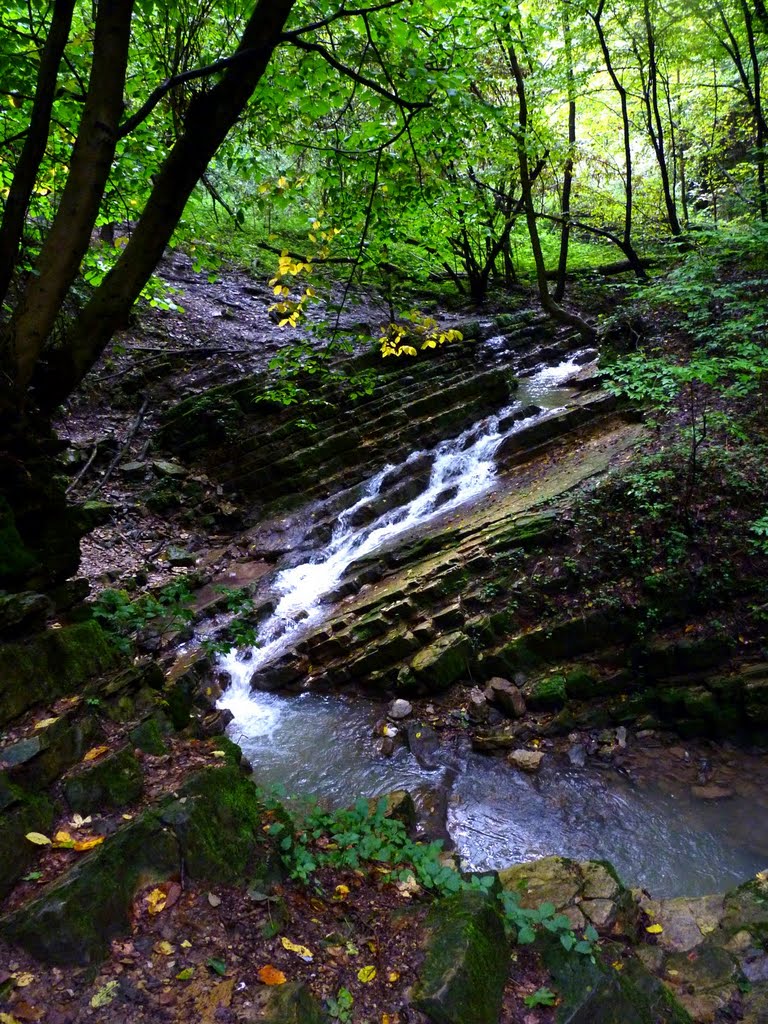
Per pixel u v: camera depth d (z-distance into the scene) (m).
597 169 20.73
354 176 7.23
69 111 6.68
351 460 11.74
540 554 7.47
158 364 13.03
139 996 2.55
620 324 12.99
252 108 7.33
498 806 5.57
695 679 6.38
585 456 9.23
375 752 6.29
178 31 5.67
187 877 3.11
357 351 13.66
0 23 5.89
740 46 14.89
